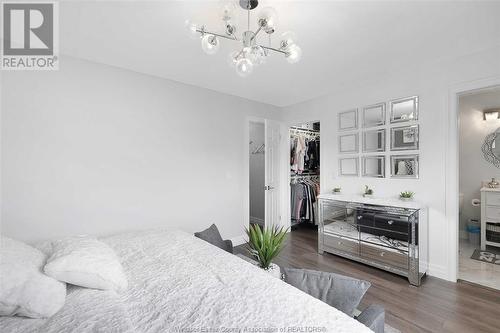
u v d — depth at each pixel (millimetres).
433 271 2496
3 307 892
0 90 1960
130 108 2607
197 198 3137
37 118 2102
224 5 1422
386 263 2580
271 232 1833
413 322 1771
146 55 2275
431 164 2510
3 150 1965
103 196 2438
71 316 945
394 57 2342
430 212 2520
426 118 2539
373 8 1599
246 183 3662
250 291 1175
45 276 1050
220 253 1695
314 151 4672
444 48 2162
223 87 3186
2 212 1963
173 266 1469
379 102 2914
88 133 2350
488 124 3482
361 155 3096
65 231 2234
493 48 2135
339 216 3002
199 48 2145
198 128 3145
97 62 2406
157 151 2795
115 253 1583
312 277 1240
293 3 1549
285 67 2557
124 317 952
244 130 3652
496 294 2150
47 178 2148
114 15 1672
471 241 3430
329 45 2096
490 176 3469
